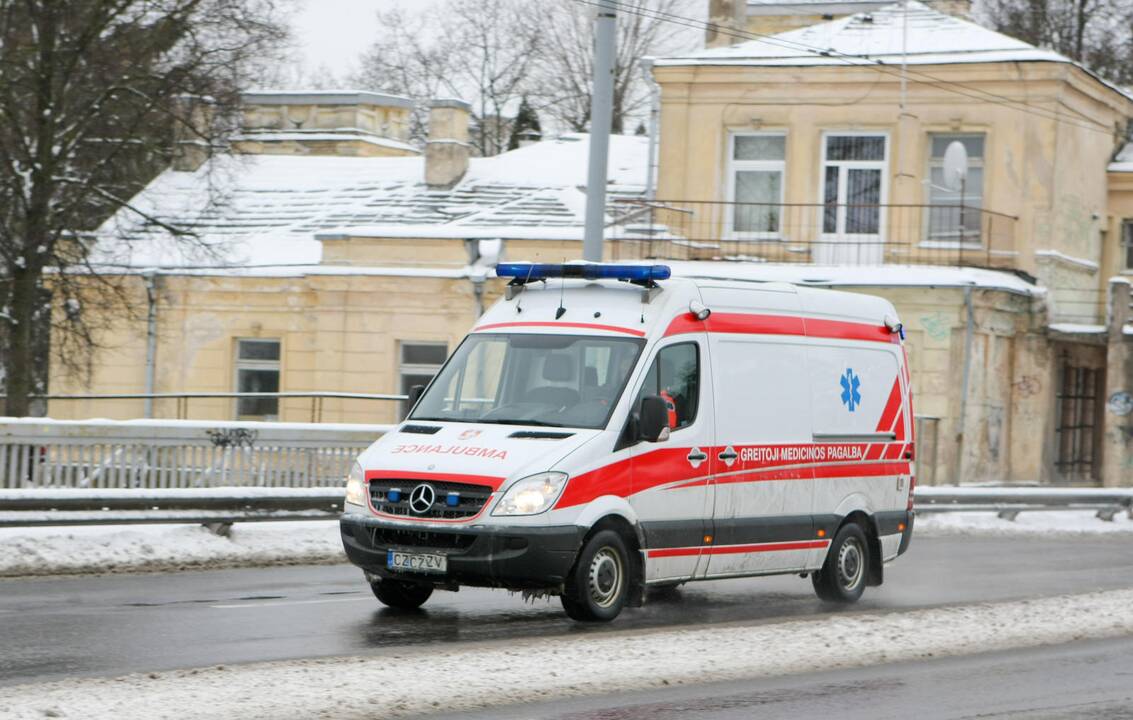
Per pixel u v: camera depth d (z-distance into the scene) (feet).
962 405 105.91
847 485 50.62
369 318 113.70
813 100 116.06
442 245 112.57
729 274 108.78
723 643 39.58
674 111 118.73
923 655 40.37
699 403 45.37
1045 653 41.22
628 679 34.73
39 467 59.93
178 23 94.38
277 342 117.29
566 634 41.01
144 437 62.85
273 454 66.85
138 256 120.26
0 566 52.11
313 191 131.75
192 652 36.60
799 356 49.11
